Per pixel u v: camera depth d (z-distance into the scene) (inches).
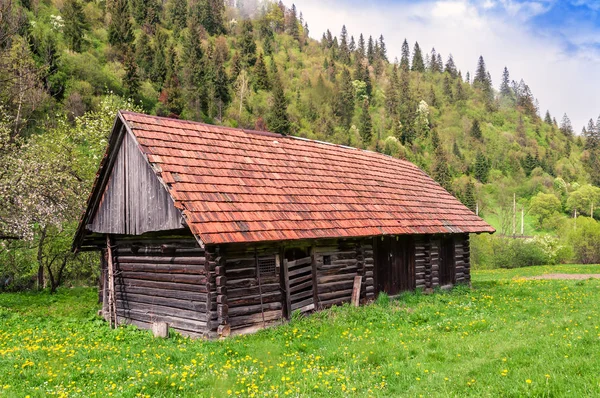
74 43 3120.1
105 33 3651.6
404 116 5216.5
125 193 519.5
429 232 673.6
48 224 778.2
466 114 6210.6
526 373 262.2
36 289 915.4
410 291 692.1
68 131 963.3
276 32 6520.7
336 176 664.4
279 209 502.9
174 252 478.3
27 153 775.1
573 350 300.8
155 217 469.1
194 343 402.3
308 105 4552.2
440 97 6520.7
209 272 418.9
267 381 283.7
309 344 377.4
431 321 464.8
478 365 288.5
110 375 302.8
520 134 6018.7
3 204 713.6
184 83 3624.5
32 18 3031.5
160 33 4128.9
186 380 287.1
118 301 559.8
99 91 2625.5
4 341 434.0
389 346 358.0
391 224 620.4
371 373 294.4
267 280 476.7
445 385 258.8
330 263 560.7
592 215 3745.1
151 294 507.8
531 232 3348.9
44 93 1406.3
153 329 448.5
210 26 5423.2
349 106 4889.3
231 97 4047.7
